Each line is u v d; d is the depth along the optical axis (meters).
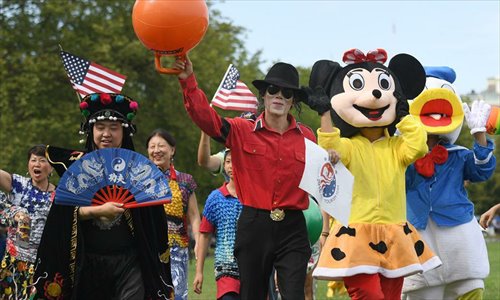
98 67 9.61
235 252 8.41
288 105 8.47
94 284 7.84
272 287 10.56
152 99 39.09
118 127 8.04
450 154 10.40
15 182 10.77
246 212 8.35
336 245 8.91
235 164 8.41
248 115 9.59
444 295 10.52
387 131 9.38
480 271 10.25
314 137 8.88
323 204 8.50
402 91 9.59
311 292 12.66
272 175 8.31
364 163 9.03
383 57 9.41
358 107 9.17
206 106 8.10
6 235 11.72
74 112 36.47
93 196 7.67
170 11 7.47
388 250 8.91
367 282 8.84
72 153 8.01
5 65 36.84
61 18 37.94
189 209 10.86
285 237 8.29
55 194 7.64
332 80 9.41
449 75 11.23
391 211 9.04
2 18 37.50
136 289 7.79
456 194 10.33
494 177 59.09
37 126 35.62
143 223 7.89
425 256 9.13
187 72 7.98
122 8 38.91
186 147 39.25
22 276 10.70
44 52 37.50
